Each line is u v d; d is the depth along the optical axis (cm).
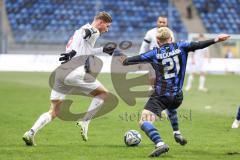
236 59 10494
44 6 13162
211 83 8494
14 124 3744
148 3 13762
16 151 2591
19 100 5538
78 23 12900
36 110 4666
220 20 13725
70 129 3491
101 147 2750
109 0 13612
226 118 4153
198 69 7112
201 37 7712
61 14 13050
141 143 2895
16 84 7688
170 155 2488
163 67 2455
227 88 7519
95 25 2820
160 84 2467
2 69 10262
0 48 10831
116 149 2678
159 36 2488
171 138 3111
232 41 11112
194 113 4509
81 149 2678
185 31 13125
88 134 3288
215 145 2838
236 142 2947
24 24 12719
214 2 14038
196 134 3272
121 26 13012
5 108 4800
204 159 2394
